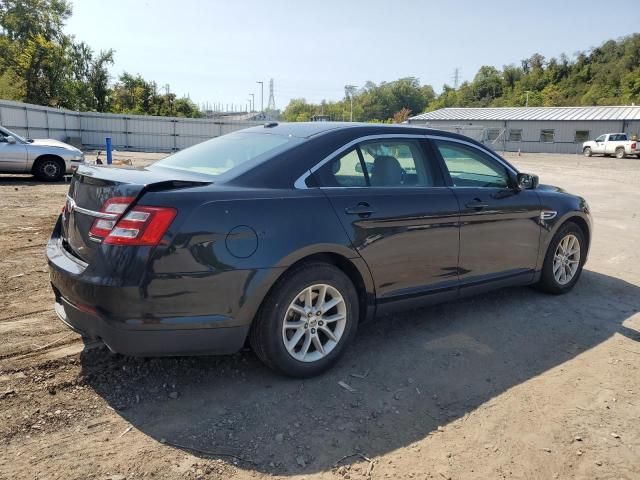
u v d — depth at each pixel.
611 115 50.09
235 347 3.11
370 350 3.88
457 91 119.00
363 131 3.81
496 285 4.58
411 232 3.78
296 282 3.21
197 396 3.14
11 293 4.76
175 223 2.84
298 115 136.75
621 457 2.70
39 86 45.75
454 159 4.31
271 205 3.14
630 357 3.89
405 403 3.16
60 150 14.63
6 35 48.97
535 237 4.84
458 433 2.88
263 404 3.09
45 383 3.18
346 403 3.14
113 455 2.57
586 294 5.41
